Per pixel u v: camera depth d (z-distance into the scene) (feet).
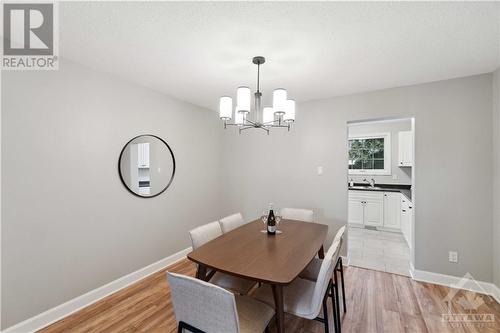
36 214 6.32
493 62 7.13
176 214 10.93
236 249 6.07
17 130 5.98
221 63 7.26
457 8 4.66
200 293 3.84
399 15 4.90
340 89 9.62
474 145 8.14
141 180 9.25
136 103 9.04
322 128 10.98
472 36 5.67
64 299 6.89
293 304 5.13
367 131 17.85
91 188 7.59
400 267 10.17
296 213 9.78
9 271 5.86
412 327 6.32
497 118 7.57
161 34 5.69
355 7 4.66
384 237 14.44
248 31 5.54
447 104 8.51
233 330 3.71
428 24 5.19
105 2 4.57
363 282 8.83
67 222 6.98
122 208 8.56
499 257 7.47
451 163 8.45
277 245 6.36
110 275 8.14
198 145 12.23
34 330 6.22
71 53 6.64
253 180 13.06
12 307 5.90
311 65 7.34
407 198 12.32
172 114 10.66
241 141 13.44
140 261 9.23
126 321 6.61
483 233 8.02
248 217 13.26
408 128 16.67
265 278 4.51
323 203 11.02
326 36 5.71
